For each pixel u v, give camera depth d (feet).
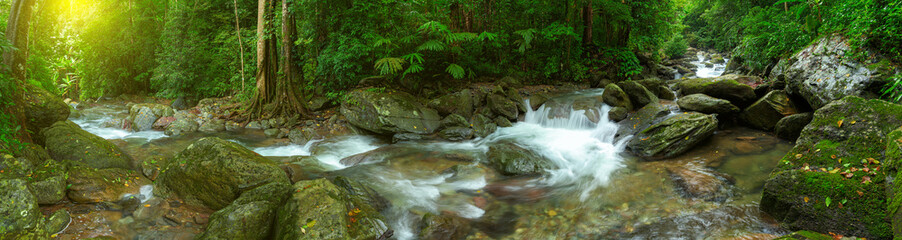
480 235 15.07
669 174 19.80
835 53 22.08
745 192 17.37
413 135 29.17
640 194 18.07
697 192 17.43
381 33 35.60
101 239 12.68
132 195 16.30
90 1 50.14
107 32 49.26
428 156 24.58
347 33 34.14
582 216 16.35
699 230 14.49
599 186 19.43
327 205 13.38
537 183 20.35
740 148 22.30
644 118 26.96
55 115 22.74
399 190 19.02
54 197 14.39
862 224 12.37
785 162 15.81
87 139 19.62
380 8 33.96
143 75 50.11
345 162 23.94
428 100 34.01
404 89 35.19
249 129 31.68
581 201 17.87
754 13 56.95
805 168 14.90
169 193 16.70
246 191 15.58
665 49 77.92
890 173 12.60
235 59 43.78
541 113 32.40
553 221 16.08
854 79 19.95
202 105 38.81
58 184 14.55
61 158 18.25
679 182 18.62
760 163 20.11
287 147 27.63
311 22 35.42
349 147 27.73
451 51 36.32
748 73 39.09
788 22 34.06
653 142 23.26
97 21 48.73
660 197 17.57
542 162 22.66
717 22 82.48
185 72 43.78
